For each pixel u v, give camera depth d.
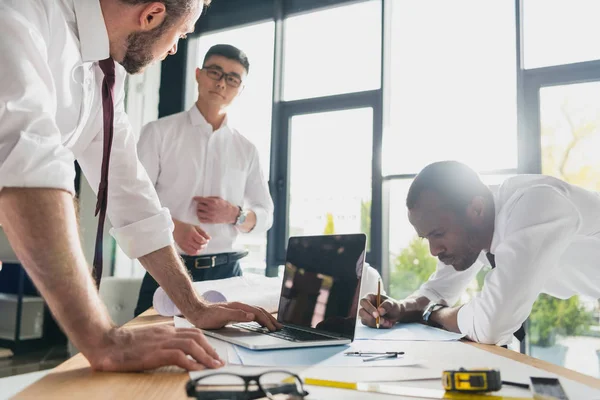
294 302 1.24
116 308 2.54
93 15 0.95
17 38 0.75
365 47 3.65
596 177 2.95
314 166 3.75
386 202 3.49
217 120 2.56
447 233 1.30
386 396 0.61
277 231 3.81
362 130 3.60
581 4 3.03
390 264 3.47
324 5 3.82
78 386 0.62
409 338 1.11
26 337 3.74
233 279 1.68
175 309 1.34
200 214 2.39
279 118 3.89
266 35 4.05
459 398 0.61
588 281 1.66
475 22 3.32
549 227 1.17
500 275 1.16
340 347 0.96
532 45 3.13
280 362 0.79
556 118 3.05
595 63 2.95
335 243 1.16
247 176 2.71
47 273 0.68
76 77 1.01
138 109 4.00
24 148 0.68
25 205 0.67
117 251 3.74
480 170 3.20
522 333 1.24
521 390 0.65
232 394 0.57
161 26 1.00
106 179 1.02
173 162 2.44
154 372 0.70
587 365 2.88
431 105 3.40
